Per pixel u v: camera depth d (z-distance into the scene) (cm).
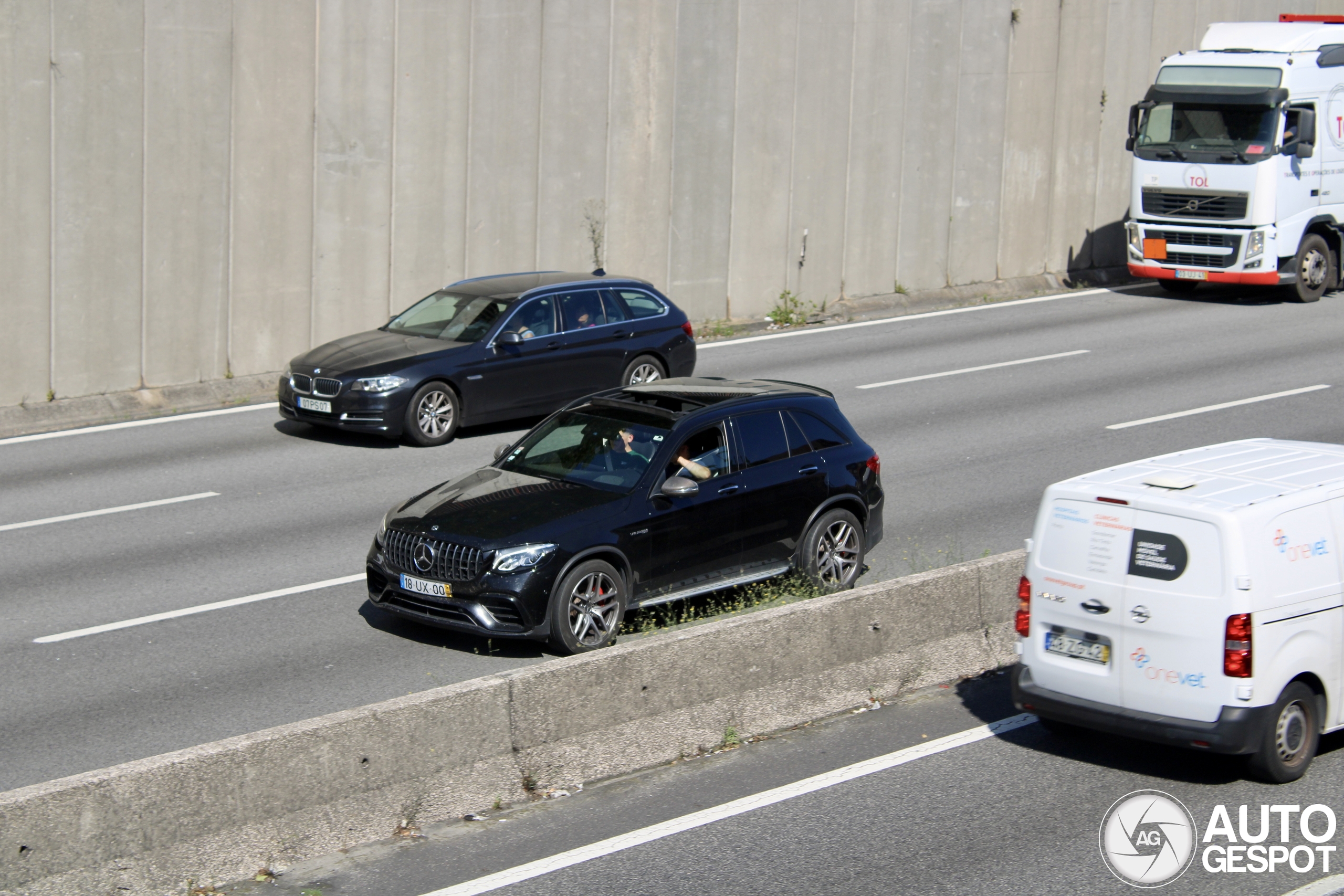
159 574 1509
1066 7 3531
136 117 2278
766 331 3048
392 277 2600
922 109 3306
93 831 816
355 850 916
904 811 977
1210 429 2148
